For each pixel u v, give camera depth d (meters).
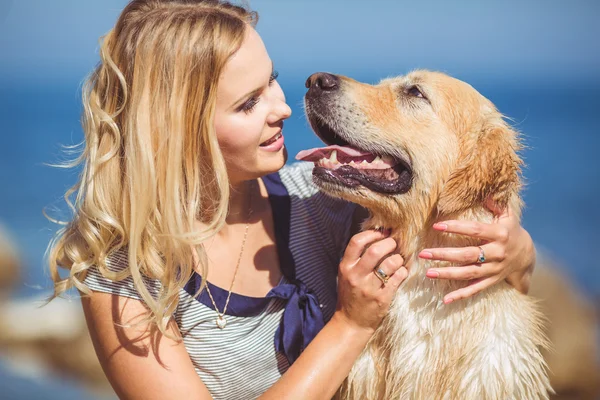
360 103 2.88
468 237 2.72
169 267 2.29
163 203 2.35
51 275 2.48
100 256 2.32
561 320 6.72
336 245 2.93
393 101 2.94
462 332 2.72
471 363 2.68
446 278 2.51
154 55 2.30
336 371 2.39
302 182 2.94
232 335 2.47
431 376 2.75
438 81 2.98
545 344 2.84
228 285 2.54
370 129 2.86
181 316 2.42
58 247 2.47
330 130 3.06
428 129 2.87
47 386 6.61
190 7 2.41
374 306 2.43
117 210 2.37
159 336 2.33
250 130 2.40
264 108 2.44
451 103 2.90
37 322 7.31
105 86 2.44
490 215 2.76
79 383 6.77
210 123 2.33
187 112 2.33
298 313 2.54
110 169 2.38
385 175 2.92
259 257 2.65
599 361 6.70
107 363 2.35
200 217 2.59
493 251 2.51
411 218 2.84
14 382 6.59
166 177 2.33
